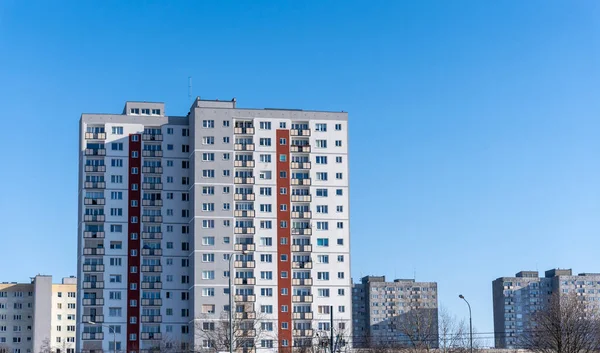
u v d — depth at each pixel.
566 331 169.75
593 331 176.12
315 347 194.38
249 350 194.88
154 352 195.50
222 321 193.12
